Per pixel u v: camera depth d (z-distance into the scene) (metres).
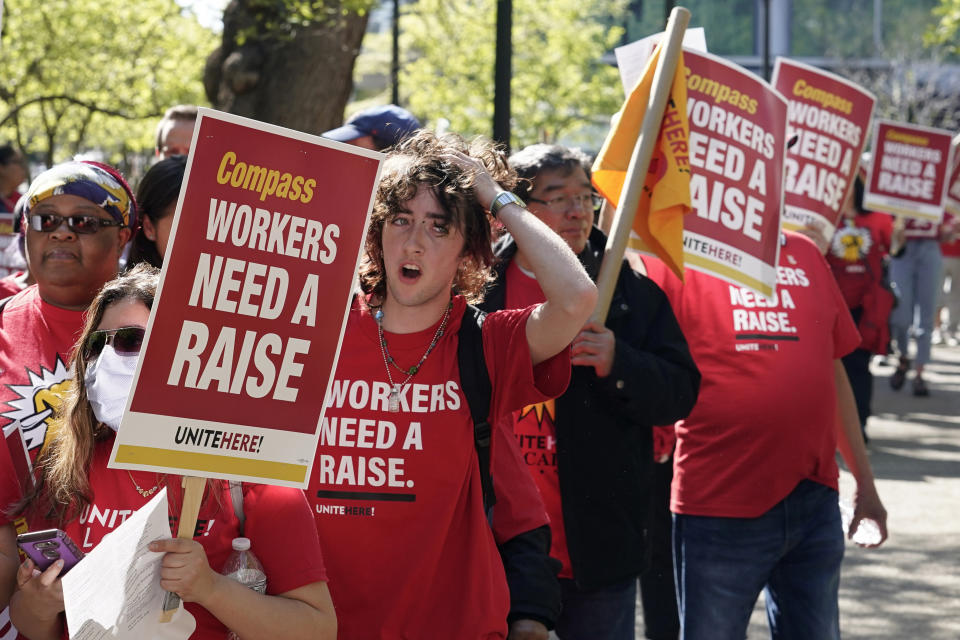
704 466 4.46
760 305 4.52
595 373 4.00
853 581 7.02
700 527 4.46
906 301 14.20
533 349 3.08
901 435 11.55
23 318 3.32
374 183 2.60
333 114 8.95
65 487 2.63
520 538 3.33
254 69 8.79
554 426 4.00
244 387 2.52
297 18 8.43
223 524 2.61
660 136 4.19
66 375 3.23
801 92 5.54
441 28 22.16
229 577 2.53
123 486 2.64
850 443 4.89
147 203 4.11
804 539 4.50
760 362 4.43
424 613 3.02
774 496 4.40
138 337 2.65
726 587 4.41
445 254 3.06
